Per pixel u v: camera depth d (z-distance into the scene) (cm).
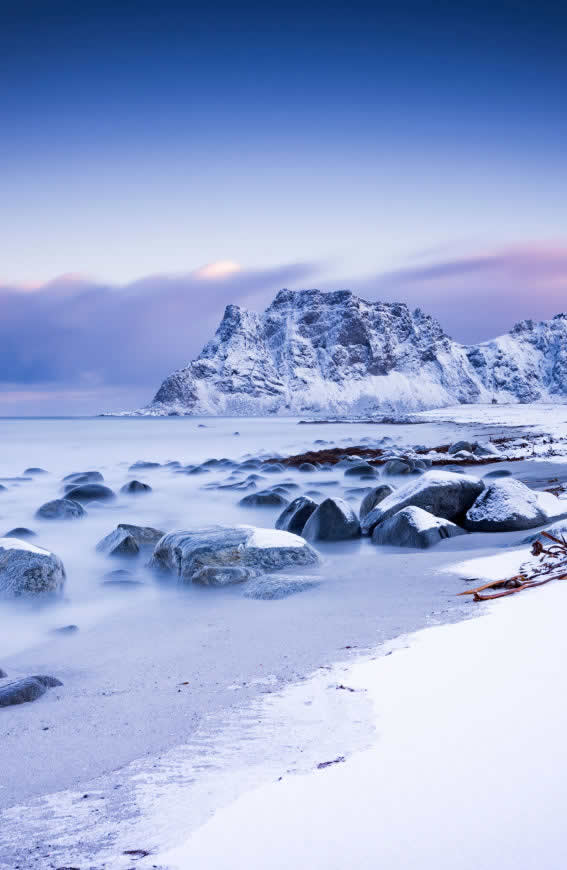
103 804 294
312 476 2659
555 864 197
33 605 878
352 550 1162
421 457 3216
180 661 563
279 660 521
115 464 3591
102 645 675
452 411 12475
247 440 6022
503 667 388
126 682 520
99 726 415
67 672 582
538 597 588
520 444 3678
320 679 439
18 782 338
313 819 238
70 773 343
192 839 238
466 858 204
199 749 349
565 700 319
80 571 1098
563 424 6003
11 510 1889
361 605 710
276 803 255
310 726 353
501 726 298
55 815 289
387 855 209
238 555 973
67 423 12569
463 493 1296
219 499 2030
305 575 911
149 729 399
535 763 258
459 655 430
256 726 370
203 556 966
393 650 481
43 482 2614
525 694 336
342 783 264
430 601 688
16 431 8238
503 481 1264
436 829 221
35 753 378
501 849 206
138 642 670
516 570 786
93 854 243
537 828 215
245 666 518
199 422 13900
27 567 909
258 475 2658
